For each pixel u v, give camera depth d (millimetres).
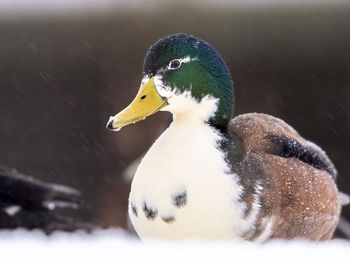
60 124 15656
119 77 15320
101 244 4582
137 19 15227
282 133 6438
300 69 15219
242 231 5539
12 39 15922
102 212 14656
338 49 15102
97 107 15477
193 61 5844
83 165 15281
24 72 15883
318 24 15117
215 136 5684
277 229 5828
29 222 9531
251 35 15141
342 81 15109
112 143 15070
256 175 5699
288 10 15172
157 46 5945
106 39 15391
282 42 15172
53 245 4535
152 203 5496
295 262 3982
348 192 15031
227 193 5469
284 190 5875
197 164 5477
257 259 4039
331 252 4297
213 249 4387
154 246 4555
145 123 14672
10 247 4457
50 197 9711
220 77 5875
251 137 6176
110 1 15438
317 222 6117
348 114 15141
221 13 15164
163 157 5520
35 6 15891
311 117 15195
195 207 5426
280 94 15227
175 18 15102
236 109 15258
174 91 5848
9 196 9484
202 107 5812
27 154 15664
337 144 15133
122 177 14648
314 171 6188
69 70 15695
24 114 15750
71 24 15695
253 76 15219
